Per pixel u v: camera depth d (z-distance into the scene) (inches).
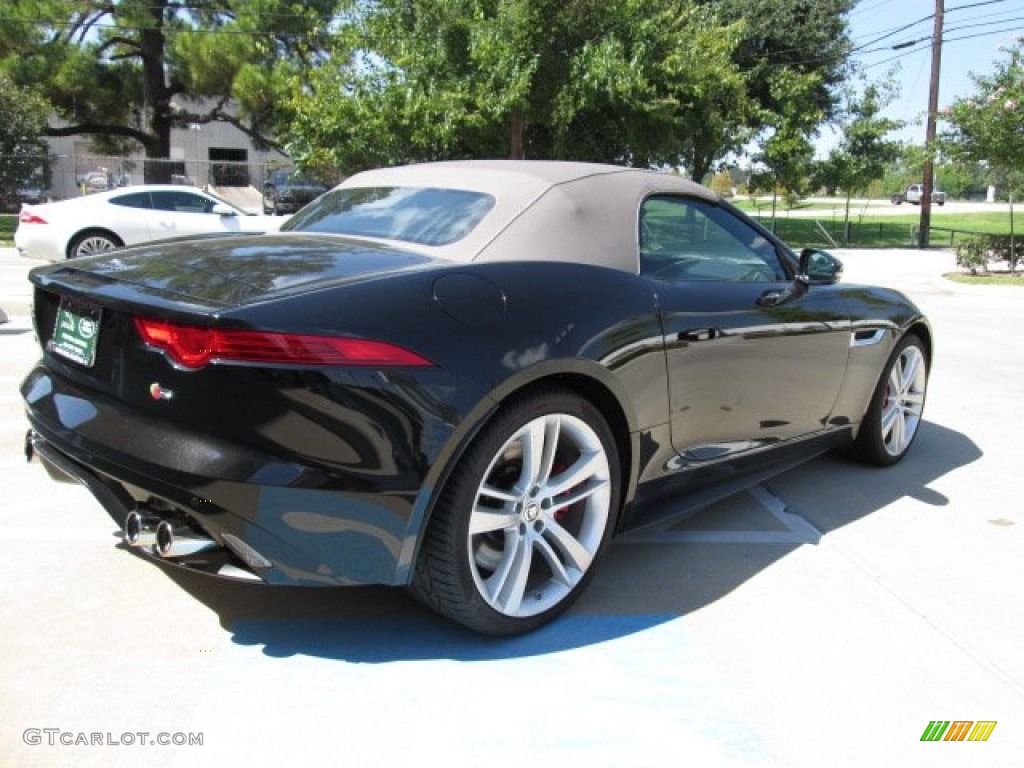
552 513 116.3
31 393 121.3
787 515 163.2
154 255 119.1
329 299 98.6
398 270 108.0
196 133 1475.1
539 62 677.9
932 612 125.3
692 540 150.5
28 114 991.0
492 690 102.9
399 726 95.3
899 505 169.6
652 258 133.6
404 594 126.9
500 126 719.7
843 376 169.0
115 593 123.7
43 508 154.4
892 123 1071.0
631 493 127.6
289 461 95.4
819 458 200.5
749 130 940.0
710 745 93.9
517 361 105.4
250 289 100.3
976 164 739.4
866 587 133.0
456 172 140.4
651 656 111.7
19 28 973.8
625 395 120.4
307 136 767.1
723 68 799.7
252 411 95.3
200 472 95.7
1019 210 2185.0
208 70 1005.8
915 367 195.0
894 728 97.8
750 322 141.4
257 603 122.4
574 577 120.1
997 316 466.0
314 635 114.3
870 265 813.2
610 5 674.2
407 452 98.3
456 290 106.4
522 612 113.7
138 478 100.3
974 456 204.1
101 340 108.1
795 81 1035.9
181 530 101.4
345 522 97.7
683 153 826.8
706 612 123.9
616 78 671.8
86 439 106.7
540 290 113.4
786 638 117.1
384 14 727.1
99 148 1272.1
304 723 95.4
